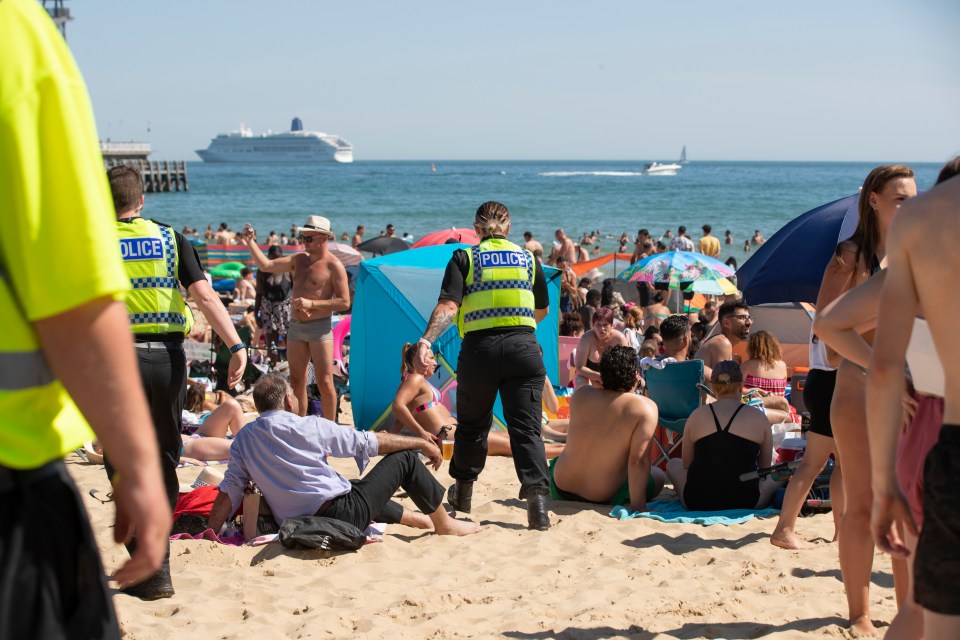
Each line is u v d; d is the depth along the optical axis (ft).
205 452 24.21
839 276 12.59
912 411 8.96
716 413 19.99
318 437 16.90
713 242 72.02
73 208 5.18
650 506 20.43
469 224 176.76
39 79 5.22
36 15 5.38
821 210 22.25
